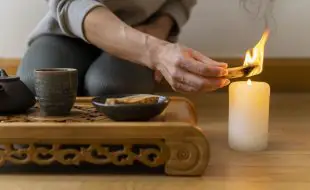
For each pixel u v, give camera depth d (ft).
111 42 3.75
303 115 5.65
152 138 3.26
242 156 3.92
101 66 4.50
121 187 3.19
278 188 3.18
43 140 3.27
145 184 3.24
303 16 6.93
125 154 3.31
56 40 4.79
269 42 7.02
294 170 3.55
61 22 4.16
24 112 3.69
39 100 3.56
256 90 4.02
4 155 3.30
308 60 7.09
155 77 4.82
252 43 6.97
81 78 4.69
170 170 3.35
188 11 5.40
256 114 4.02
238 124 4.06
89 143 3.28
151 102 3.46
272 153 4.01
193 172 3.35
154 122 3.30
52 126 3.24
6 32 7.04
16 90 3.57
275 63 7.11
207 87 3.29
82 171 3.51
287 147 4.19
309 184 3.26
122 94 3.98
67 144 3.30
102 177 3.38
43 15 7.00
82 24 3.89
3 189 3.17
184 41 7.00
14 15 7.00
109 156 3.30
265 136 4.09
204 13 6.91
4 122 3.32
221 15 6.91
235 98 4.06
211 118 5.52
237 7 6.89
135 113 3.33
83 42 4.95
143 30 4.83
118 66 4.48
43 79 3.48
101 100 3.68
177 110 3.80
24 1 6.96
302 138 4.52
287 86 7.24
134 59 3.69
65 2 4.12
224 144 4.32
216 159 3.83
